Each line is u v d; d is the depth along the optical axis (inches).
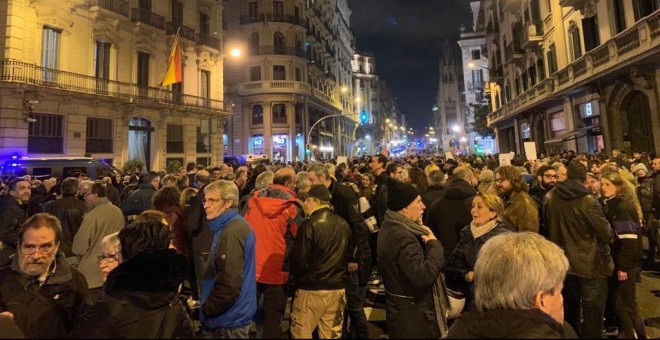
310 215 173.0
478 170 406.0
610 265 166.9
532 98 1022.4
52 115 847.1
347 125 3046.3
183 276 108.6
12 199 206.4
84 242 183.8
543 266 87.0
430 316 140.3
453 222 189.6
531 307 85.9
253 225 182.5
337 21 2763.3
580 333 177.6
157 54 1120.8
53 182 368.5
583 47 740.0
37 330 115.3
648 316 218.2
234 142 1822.1
